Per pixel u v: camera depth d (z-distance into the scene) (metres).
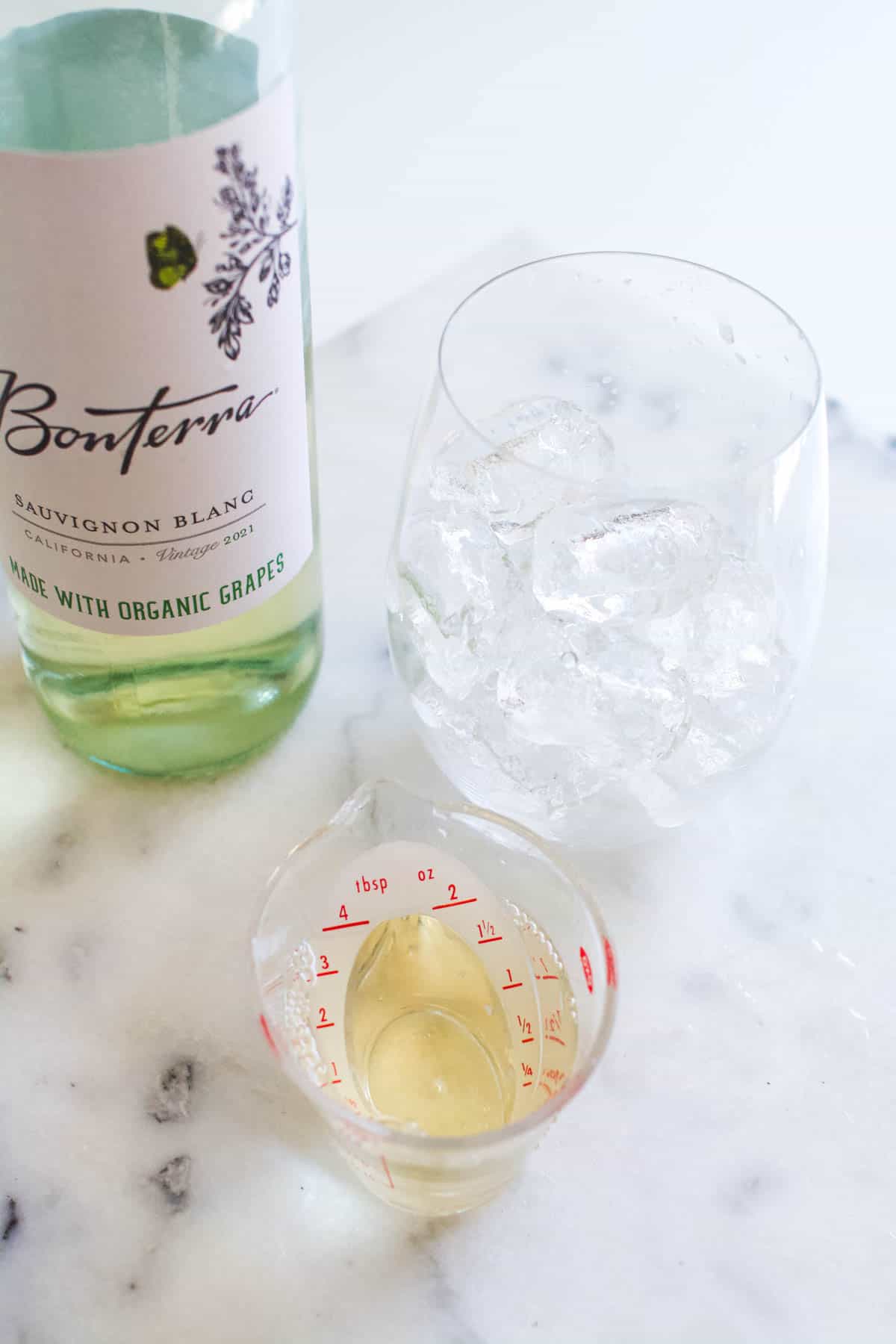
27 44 0.31
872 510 0.45
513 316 0.38
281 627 0.37
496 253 0.52
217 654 0.37
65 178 0.28
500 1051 0.32
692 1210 0.31
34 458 0.31
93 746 0.37
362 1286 0.30
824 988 0.34
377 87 0.73
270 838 0.36
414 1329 0.30
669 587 0.33
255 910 0.31
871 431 0.47
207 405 0.31
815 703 0.40
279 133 0.30
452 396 0.34
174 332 0.30
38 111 0.31
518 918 0.33
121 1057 0.33
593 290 0.38
